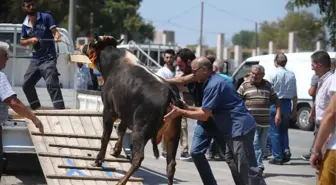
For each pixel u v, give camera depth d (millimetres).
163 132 9812
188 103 12812
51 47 12445
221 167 14203
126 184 10203
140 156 9719
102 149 10461
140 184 10320
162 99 9664
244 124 9531
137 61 10250
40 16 12344
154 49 34812
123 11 54438
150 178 12570
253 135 9625
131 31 56594
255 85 13148
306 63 24000
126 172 10508
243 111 9594
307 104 24156
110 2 54094
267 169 14242
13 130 11133
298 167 14633
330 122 6676
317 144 6777
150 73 10000
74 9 25156
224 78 9586
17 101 8914
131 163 10203
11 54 14703
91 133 11383
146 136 9742
